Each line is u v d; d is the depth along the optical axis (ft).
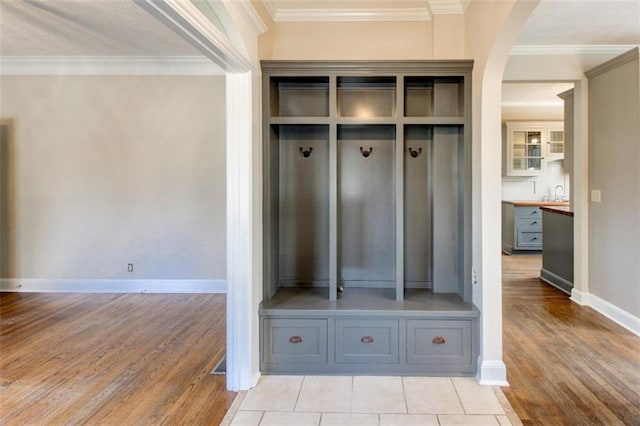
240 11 6.91
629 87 10.69
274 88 9.51
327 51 9.98
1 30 11.28
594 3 9.07
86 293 14.34
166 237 14.37
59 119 14.24
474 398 7.41
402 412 6.99
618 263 11.28
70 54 13.35
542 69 12.31
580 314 11.96
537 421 6.69
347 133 10.27
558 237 15.01
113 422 6.73
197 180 14.20
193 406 7.20
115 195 14.37
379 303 8.76
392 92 10.00
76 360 9.03
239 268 7.69
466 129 8.67
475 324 8.18
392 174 10.24
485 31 7.73
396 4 9.43
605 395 7.46
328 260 10.16
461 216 9.24
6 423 6.68
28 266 14.64
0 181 14.48
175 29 5.24
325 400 7.38
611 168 11.53
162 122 14.12
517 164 22.18
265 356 8.41
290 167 10.22
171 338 10.28
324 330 8.34
